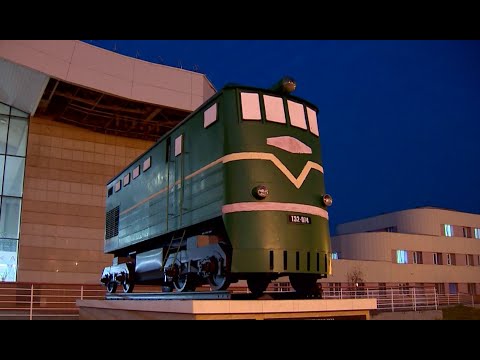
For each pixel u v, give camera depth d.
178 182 10.71
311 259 8.76
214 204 9.04
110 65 25.39
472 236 47.16
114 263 15.62
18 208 27.08
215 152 9.20
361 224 51.00
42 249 27.03
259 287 9.44
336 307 8.72
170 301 8.09
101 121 29.06
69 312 22.28
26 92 25.92
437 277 43.16
